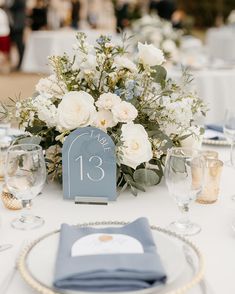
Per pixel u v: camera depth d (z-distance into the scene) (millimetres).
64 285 909
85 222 1256
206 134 2125
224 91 4047
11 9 8750
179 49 4754
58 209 1404
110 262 948
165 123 1504
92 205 1437
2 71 8664
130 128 1418
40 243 1099
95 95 1519
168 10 7652
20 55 8789
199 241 1212
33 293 978
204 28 15438
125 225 1139
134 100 1478
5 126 1760
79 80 1524
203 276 1032
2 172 1616
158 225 1300
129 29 5430
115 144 1440
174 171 1217
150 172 1449
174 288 938
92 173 1446
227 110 1866
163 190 1550
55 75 1579
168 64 4406
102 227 1189
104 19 11164
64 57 1529
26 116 1495
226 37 7422
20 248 1143
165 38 4570
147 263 944
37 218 1328
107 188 1453
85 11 10578
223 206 1438
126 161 1412
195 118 1670
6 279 1014
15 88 7035
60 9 9703
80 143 1430
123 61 1487
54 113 1433
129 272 925
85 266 937
